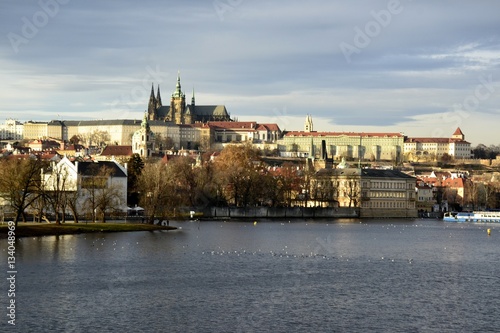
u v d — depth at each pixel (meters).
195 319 157.38
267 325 153.75
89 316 157.75
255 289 187.38
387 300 177.88
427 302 176.38
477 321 159.50
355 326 154.38
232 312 163.50
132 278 197.88
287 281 199.38
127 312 161.62
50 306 164.75
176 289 185.12
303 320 158.00
